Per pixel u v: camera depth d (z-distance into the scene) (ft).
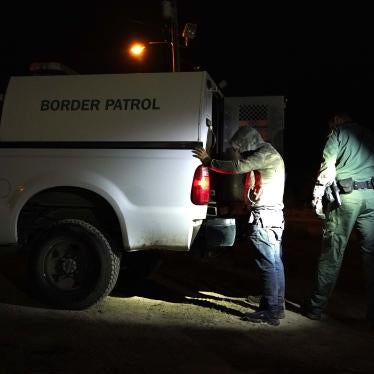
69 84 20.27
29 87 20.56
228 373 14.55
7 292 22.15
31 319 18.58
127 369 14.57
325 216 19.44
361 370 15.08
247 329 18.24
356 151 18.97
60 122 20.08
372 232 18.93
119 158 19.29
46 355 15.33
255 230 18.69
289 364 15.33
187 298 22.18
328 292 19.42
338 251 19.12
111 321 18.66
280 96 23.75
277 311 18.88
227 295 23.03
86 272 19.65
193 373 14.44
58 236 19.76
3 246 20.48
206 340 17.04
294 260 32.86
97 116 19.84
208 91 20.43
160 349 16.12
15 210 20.08
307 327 18.71
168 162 18.97
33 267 19.97
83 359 15.14
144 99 19.63
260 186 18.62
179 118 19.27
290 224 58.13
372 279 18.83
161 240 19.04
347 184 18.69
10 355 15.23
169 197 18.90
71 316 19.11
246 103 23.88
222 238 19.85
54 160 19.79
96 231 19.56
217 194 21.90
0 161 20.21
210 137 21.11
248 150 18.90
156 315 19.56
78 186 19.53
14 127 20.36
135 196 19.12
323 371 14.92
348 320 19.70
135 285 24.20
